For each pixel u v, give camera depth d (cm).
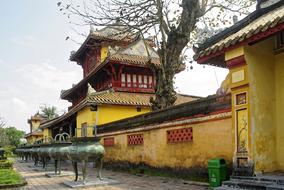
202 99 1167
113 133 1923
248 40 878
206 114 1141
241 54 923
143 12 1750
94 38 2920
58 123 3366
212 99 1118
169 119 1362
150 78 2767
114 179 1330
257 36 847
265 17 941
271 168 922
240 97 944
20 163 2862
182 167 1261
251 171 880
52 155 1527
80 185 1107
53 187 1123
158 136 1446
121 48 2692
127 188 1056
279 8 966
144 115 1575
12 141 7944
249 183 827
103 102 2286
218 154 1076
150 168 1495
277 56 983
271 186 759
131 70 2700
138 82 2708
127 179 1341
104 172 1739
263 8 995
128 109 2431
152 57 2712
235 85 955
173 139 1333
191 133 1228
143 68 2712
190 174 1210
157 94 1762
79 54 3519
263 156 910
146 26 1777
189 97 2861
